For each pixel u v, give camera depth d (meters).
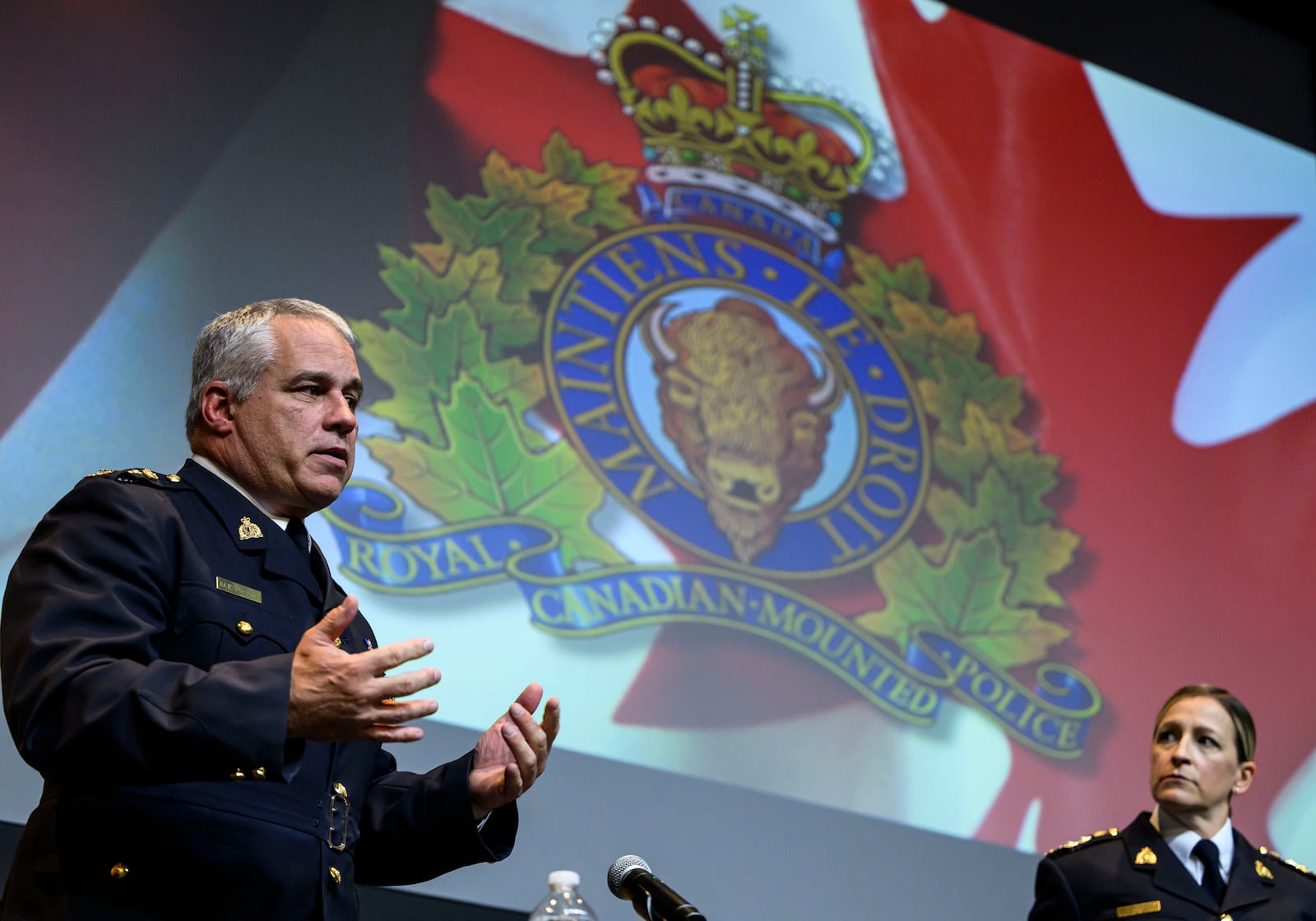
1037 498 13.23
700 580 11.57
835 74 14.29
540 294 12.07
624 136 13.09
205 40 11.55
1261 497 14.20
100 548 5.16
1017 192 14.55
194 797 4.98
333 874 5.22
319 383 5.92
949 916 11.21
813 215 13.55
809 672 11.59
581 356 11.98
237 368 5.86
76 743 4.63
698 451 12.07
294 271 11.20
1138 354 14.36
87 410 10.10
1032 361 13.84
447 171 12.16
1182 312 14.74
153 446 10.23
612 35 13.41
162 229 10.81
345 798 5.48
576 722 10.70
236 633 5.31
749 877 10.70
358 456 10.79
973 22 15.16
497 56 12.80
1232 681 13.25
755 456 12.26
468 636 10.60
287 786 5.21
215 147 11.26
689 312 12.58
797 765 11.23
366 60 12.17
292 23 11.98
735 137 13.54
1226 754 8.80
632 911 10.27
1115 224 14.90
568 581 11.11
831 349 13.00
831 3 14.55
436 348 11.45
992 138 14.70
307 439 5.80
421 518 10.80
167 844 4.90
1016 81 15.09
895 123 14.34
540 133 12.72
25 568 5.19
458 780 5.81
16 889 4.94
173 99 11.25
